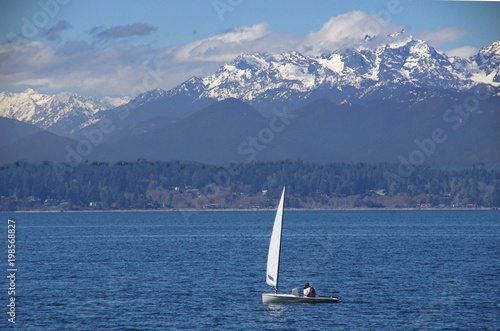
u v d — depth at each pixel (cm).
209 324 18650
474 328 18200
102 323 18838
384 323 18738
